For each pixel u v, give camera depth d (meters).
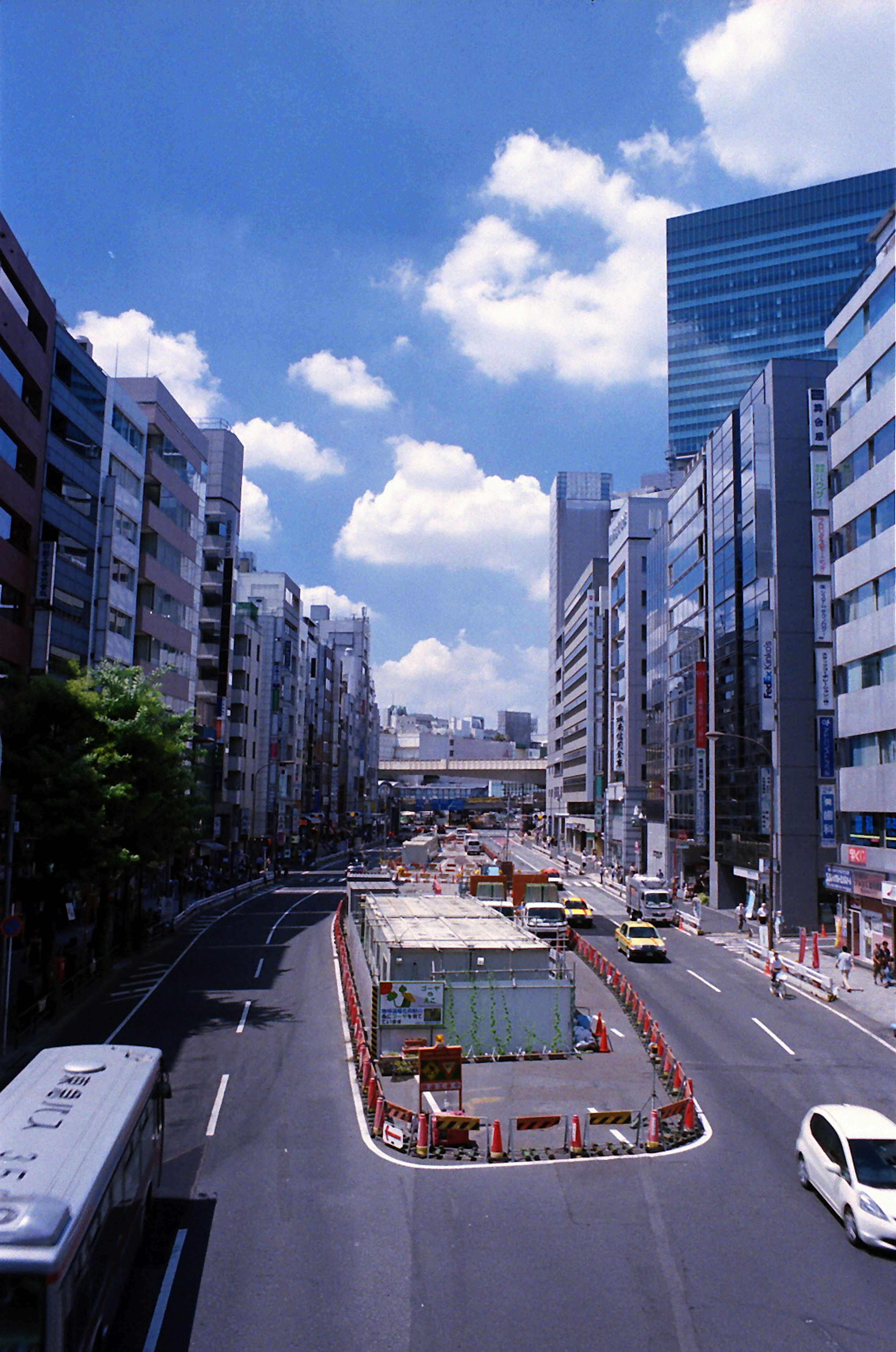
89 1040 24.08
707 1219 13.88
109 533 46.00
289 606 100.06
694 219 163.88
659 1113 17.59
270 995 30.36
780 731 48.50
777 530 49.34
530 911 43.12
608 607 101.00
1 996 23.97
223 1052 23.19
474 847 114.38
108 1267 9.96
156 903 52.12
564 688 135.00
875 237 38.00
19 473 37.31
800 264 155.12
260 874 74.50
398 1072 21.80
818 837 48.00
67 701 29.77
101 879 31.70
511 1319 10.87
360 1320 10.82
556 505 145.75
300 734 107.31
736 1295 11.52
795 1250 12.81
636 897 54.34
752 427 53.19
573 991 23.97
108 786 29.02
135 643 52.28
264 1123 18.06
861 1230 12.76
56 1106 11.22
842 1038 26.23
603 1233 13.30
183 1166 15.73
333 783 134.62
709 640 60.69
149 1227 13.28
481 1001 23.50
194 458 61.22
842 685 41.00
